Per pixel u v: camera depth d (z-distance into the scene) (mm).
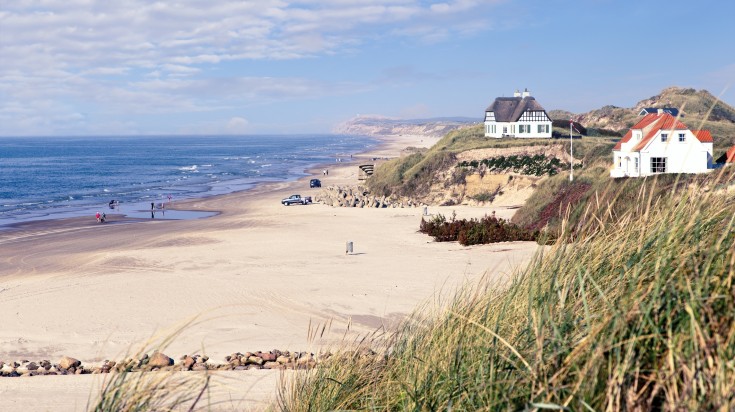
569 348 3049
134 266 31234
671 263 3104
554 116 182250
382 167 92438
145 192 93375
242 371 11891
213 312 20703
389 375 4930
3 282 29391
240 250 35469
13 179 120875
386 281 24531
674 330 2746
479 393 3357
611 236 4273
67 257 36625
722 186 3807
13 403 10555
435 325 5422
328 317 19500
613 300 3330
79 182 113875
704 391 2393
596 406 2703
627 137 46844
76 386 11820
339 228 46031
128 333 18516
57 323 19953
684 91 134250
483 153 77125
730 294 2674
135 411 3893
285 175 127875
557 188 40344
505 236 33188
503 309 4227
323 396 5328
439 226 39281
